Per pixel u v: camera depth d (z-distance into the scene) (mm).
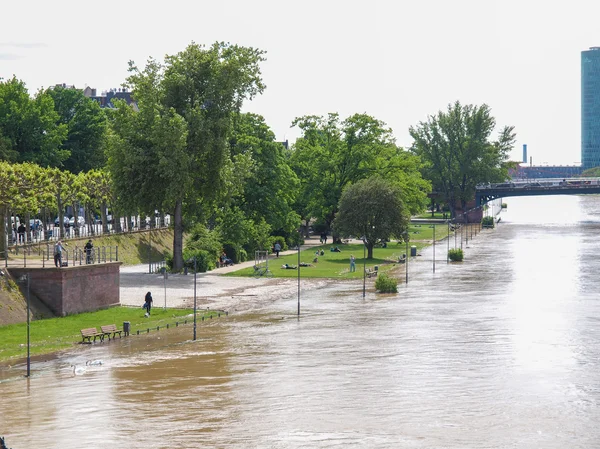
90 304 95438
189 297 108500
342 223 161750
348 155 191750
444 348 80312
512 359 75812
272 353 78312
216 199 132625
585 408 61438
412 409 61219
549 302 107562
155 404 62344
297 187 177250
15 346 79062
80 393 64875
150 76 127500
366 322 93750
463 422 58344
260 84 131500
